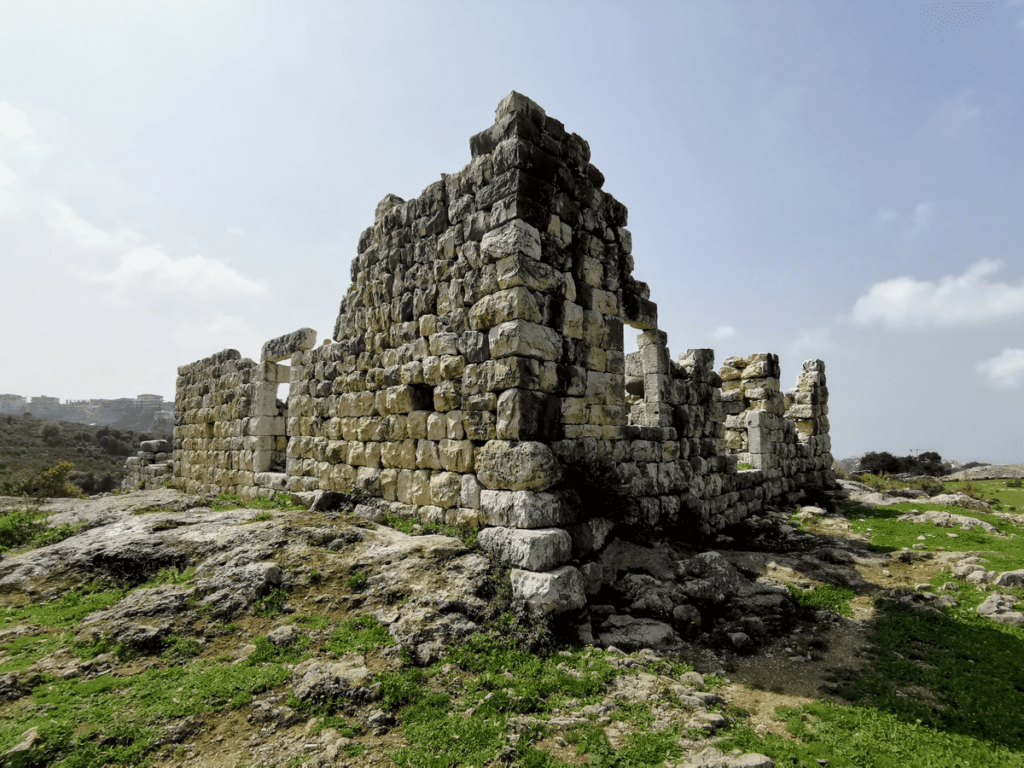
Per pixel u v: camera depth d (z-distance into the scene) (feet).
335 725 18.15
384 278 42.93
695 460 47.80
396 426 39.58
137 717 18.30
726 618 28.45
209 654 22.95
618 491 35.65
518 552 27.37
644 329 45.52
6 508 51.67
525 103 33.40
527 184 32.24
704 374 51.44
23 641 23.68
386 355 41.57
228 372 67.82
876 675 22.52
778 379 64.39
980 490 82.99
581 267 35.94
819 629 27.55
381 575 27.91
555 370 32.60
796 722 18.99
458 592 25.63
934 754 16.92
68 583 30.32
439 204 37.93
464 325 34.83
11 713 18.52
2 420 201.36
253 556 30.27
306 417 51.55
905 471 133.39
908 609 28.84
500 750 16.89
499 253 32.07
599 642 25.81
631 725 18.62
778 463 62.95
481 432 32.32
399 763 16.33
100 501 55.01
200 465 72.79
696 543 40.78
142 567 31.24
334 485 46.11
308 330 53.98
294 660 21.99
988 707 19.67
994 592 30.37
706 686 21.84
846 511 57.67
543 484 29.45
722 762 16.01
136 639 23.24
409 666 21.39
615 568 32.30
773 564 36.50
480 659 22.15
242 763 16.52
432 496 35.42
